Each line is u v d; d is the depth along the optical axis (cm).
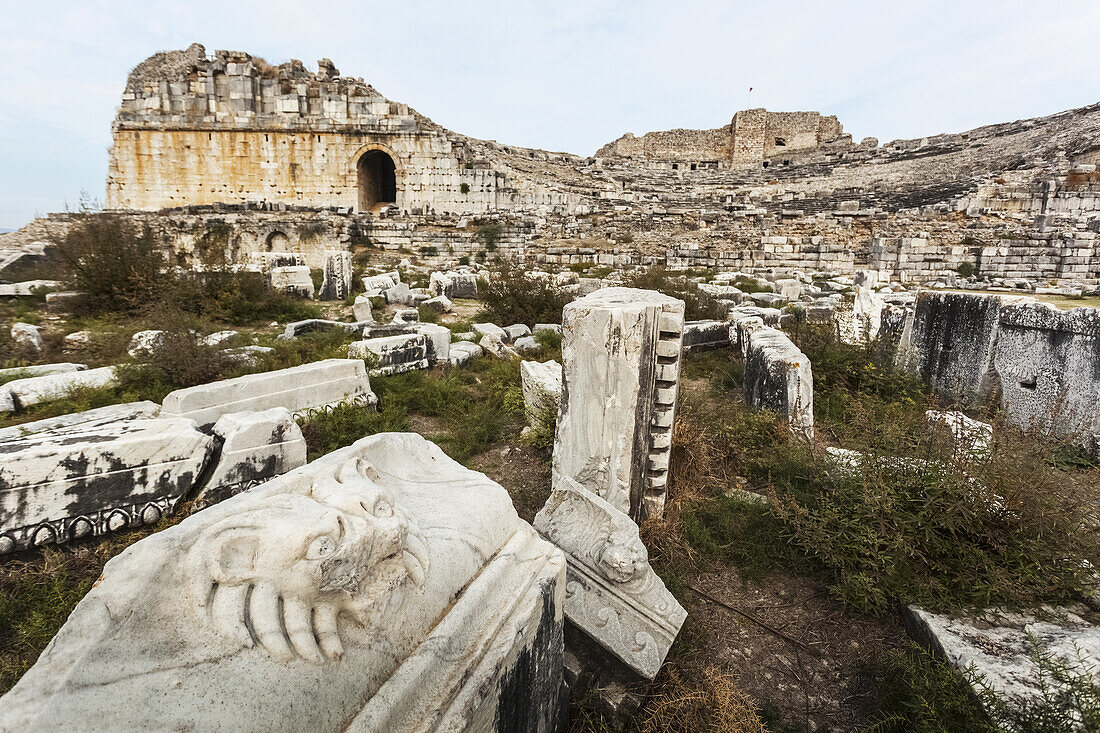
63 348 816
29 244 1627
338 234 2056
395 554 178
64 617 284
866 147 3222
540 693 231
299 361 746
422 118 2541
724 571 372
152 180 2447
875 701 272
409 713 164
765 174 3155
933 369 713
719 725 243
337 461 205
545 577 235
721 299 1366
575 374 384
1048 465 368
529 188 2547
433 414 650
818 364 741
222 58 2395
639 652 265
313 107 2431
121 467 358
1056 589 305
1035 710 224
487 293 1222
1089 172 2078
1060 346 554
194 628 142
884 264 1950
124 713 121
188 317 800
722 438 522
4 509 325
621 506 388
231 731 130
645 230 2278
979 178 2300
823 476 421
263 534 157
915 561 328
